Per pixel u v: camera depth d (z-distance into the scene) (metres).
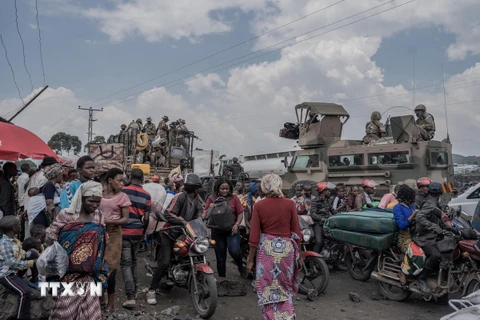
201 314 5.42
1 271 4.44
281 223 4.32
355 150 13.27
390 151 12.34
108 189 5.09
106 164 7.22
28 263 4.57
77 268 3.40
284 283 4.21
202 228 5.78
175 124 21.31
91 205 3.54
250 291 6.74
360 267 7.54
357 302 6.27
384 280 6.32
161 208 7.10
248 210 7.74
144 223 5.75
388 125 14.67
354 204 8.77
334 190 9.64
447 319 3.47
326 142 15.07
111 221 4.88
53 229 3.46
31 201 6.51
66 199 5.29
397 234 6.27
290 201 4.42
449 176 12.76
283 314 4.16
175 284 6.39
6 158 7.02
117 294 6.25
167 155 20.09
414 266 5.77
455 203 11.20
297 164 15.54
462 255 5.77
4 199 7.48
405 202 6.20
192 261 5.64
